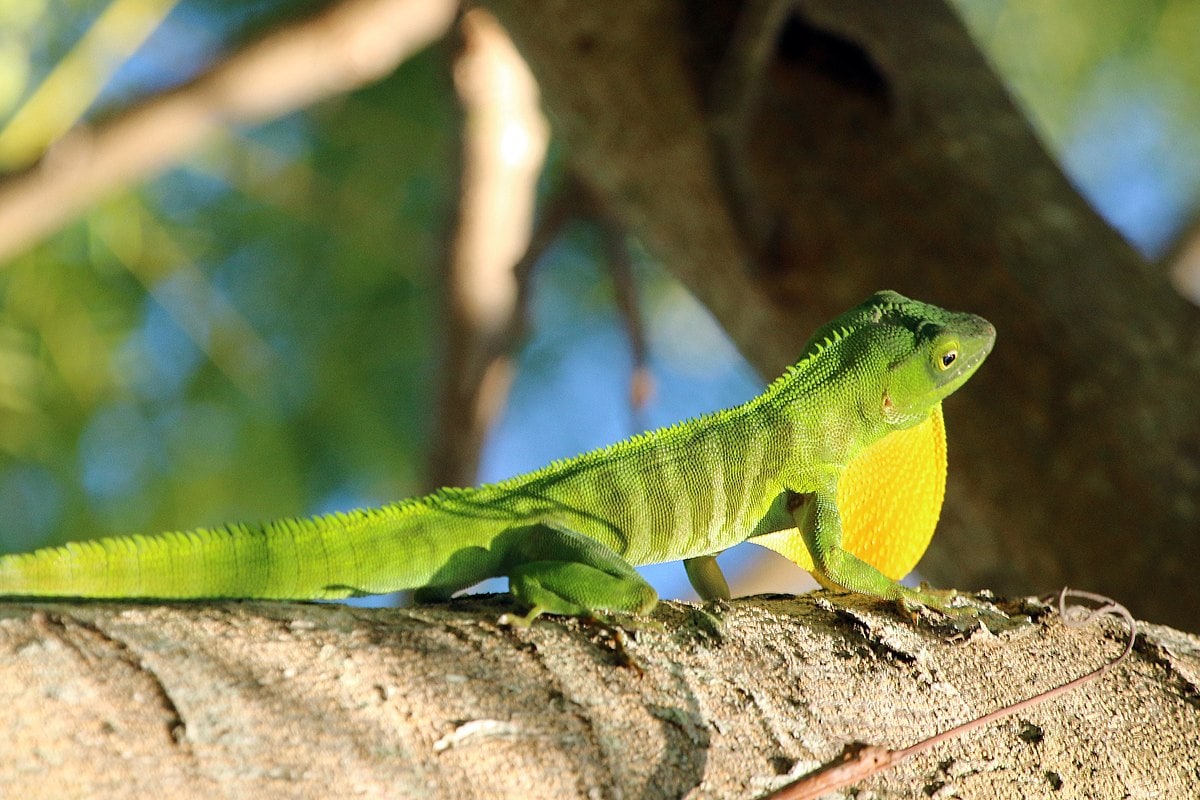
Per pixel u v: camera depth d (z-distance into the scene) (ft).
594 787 15.87
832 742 17.54
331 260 54.29
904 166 34.19
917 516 27.37
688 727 16.85
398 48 46.21
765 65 31.94
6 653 14.02
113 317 51.98
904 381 25.39
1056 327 31.83
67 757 13.52
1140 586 29.96
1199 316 32.89
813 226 33.83
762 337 35.09
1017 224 33.17
